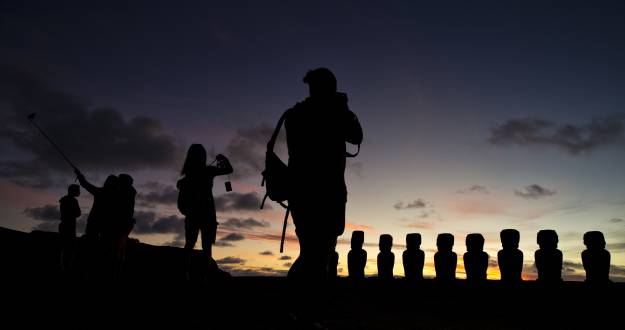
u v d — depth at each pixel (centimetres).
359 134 360
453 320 435
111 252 765
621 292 436
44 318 380
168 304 455
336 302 527
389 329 379
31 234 849
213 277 744
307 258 336
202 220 705
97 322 376
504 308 514
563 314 467
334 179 339
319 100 355
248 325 359
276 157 362
